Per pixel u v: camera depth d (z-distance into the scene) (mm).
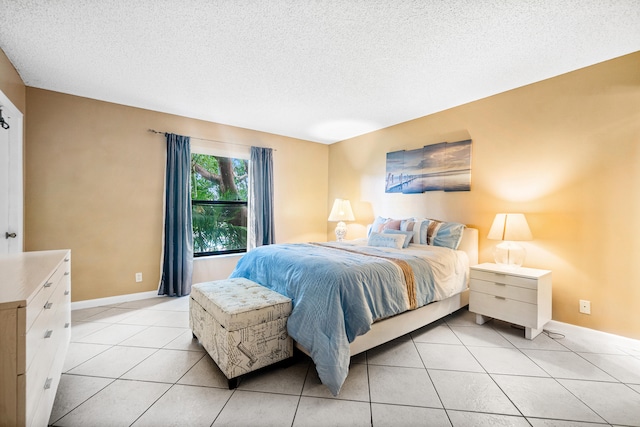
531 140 2850
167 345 2311
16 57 2355
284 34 2051
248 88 2965
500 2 1723
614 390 1746
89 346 2279
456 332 2600
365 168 4668
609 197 2406
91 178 3201
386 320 2186
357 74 2660
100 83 2842
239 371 1762
